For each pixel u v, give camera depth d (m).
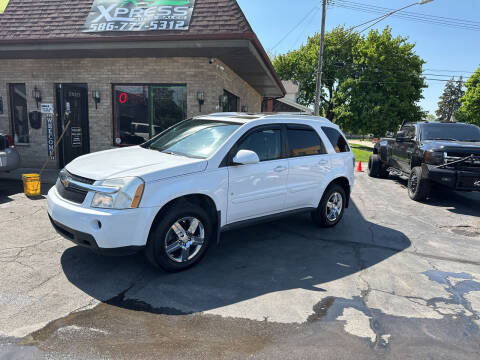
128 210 3.46
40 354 2.52
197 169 3.96
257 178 4.54
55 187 4.21
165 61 9.40
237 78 12.19
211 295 3.48
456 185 7.39
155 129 9.84
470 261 4.66
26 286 3.48
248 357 2.59
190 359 2.54
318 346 2.74
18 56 9.61
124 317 3.04
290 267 4.24
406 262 4.53
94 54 9.19
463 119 44.28
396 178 12.27
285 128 5.03
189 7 8.41
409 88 36.31
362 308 3.34
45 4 9.32
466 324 3.14
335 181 5.87
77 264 4.02
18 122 10.50
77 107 10.32
